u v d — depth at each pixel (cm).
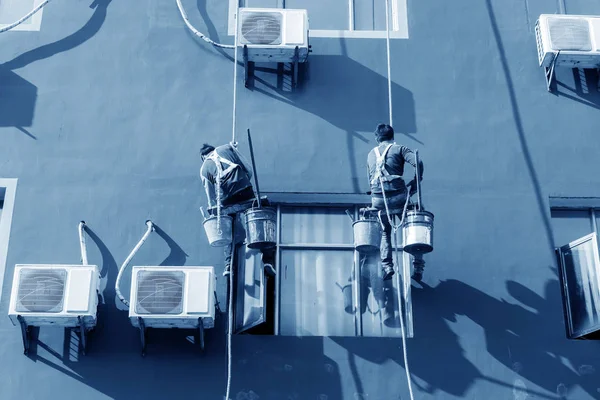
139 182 1190
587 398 1092
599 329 1107
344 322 1145
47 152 1200
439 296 1142
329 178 1194
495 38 1281
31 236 1156
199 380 1089
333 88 1245
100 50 1261
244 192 1114
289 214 1197
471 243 1169
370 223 1112
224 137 1217
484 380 1098
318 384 1088
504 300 1140
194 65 1255
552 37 1237
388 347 1107
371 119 1230
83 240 1148
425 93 1245
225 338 1111
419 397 1086
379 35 1277
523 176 1204
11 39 1259
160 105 1233
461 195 1191
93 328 1108
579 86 1257
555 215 1219
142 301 1068
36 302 1063
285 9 1234
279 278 1164
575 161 1215
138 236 1162
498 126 1230
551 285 1148
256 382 1088
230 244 1119
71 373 1088
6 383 1080
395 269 1158
